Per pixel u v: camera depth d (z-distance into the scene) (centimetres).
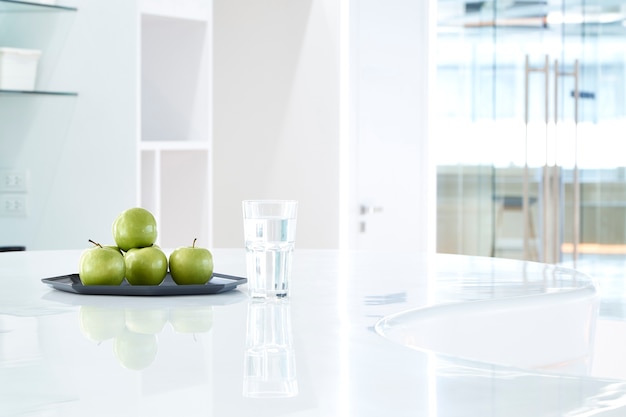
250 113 545
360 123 533
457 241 578
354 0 527
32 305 146
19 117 415
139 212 165
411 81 563
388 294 160
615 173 554
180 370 98
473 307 149
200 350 110
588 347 167
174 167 434
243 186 548
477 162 574
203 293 159
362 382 93
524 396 87
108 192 401
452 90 577
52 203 412
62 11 409
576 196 559
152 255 161
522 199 567
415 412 81
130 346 112
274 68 538
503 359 152
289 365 101
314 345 113
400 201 560
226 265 202
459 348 146
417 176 569
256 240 151
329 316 136
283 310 142
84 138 405
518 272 195
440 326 143
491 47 570
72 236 409
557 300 160
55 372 97
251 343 114
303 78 530
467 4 573
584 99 557
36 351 109
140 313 139
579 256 560
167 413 81
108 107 400
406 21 559
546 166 562
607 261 555
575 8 557
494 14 568
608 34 552
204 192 427
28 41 414
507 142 568
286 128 536
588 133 557
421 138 571
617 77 552
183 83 429
